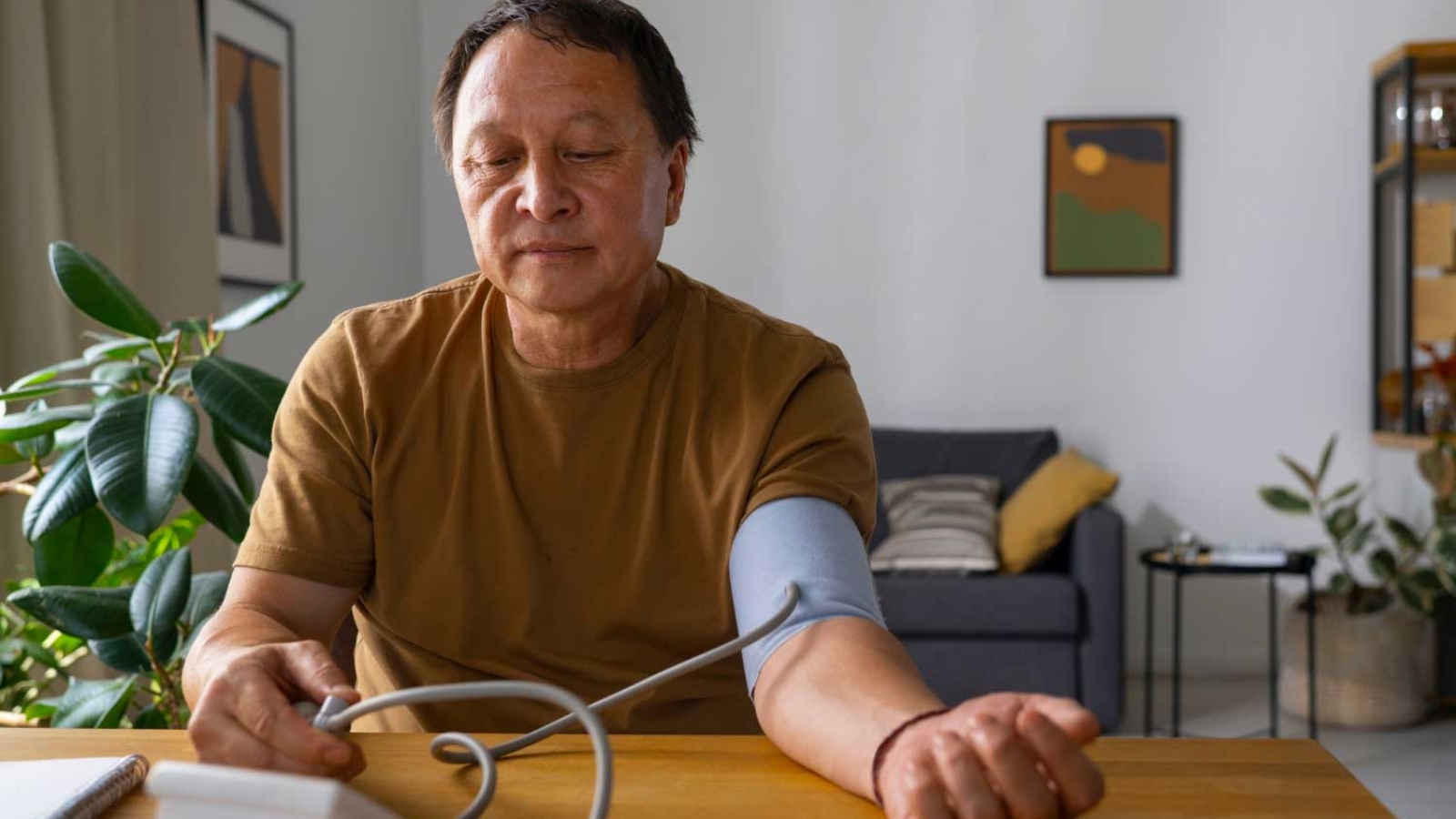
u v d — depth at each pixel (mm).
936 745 565
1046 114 4418
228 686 665
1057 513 3746
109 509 1259
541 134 852
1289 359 4352
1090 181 4387
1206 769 655
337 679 680
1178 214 4379
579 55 853
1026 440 4234
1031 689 3607
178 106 2674
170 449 1308
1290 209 4336
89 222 2324
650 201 893
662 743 731
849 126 4492
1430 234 3982
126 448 1304
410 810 615
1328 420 4348
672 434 969
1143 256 4371
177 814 425
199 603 1491
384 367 988
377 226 4141
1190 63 4363
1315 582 4348
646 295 989
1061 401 4434
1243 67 4340
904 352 4488
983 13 4434
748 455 934
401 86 4379
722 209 4535
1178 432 4398
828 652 732
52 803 600
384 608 991
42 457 1517
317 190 3646
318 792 411
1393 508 4188
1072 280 4422
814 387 976
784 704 708
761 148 4516
